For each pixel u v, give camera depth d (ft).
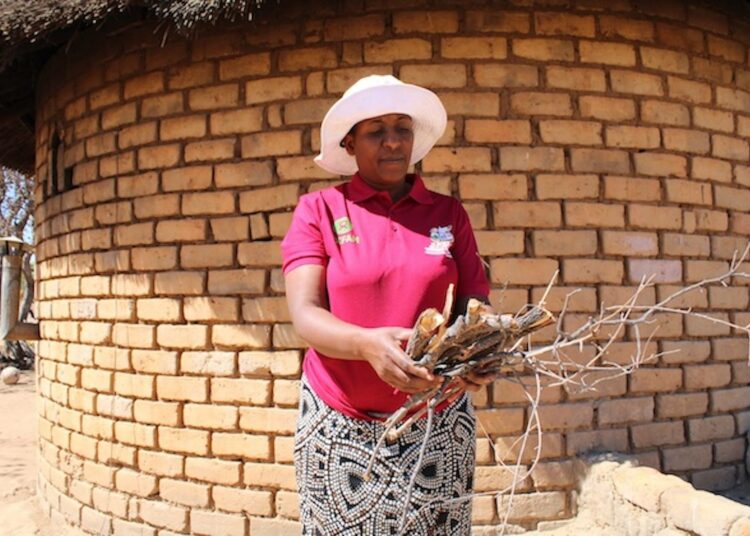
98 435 16.16
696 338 14.89
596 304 13.91
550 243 13.75
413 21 13.89
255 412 14.10
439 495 6.65
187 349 14.70
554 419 13.69
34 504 19.45
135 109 15.65
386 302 6.54
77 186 17.21
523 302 13.60
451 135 13.74
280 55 14.30
